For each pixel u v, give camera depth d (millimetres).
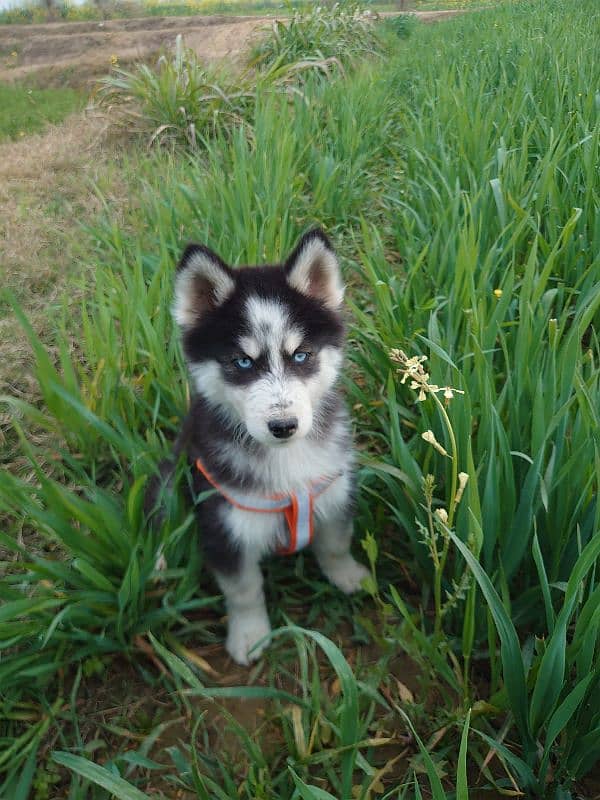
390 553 599
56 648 500
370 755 450
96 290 826
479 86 1450
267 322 517
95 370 692
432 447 564
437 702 480
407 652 487
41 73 3197
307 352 528
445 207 932
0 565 558
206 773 447
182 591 536
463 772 318
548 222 845
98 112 1722
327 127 1386
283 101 1390
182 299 546
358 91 1576
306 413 483
